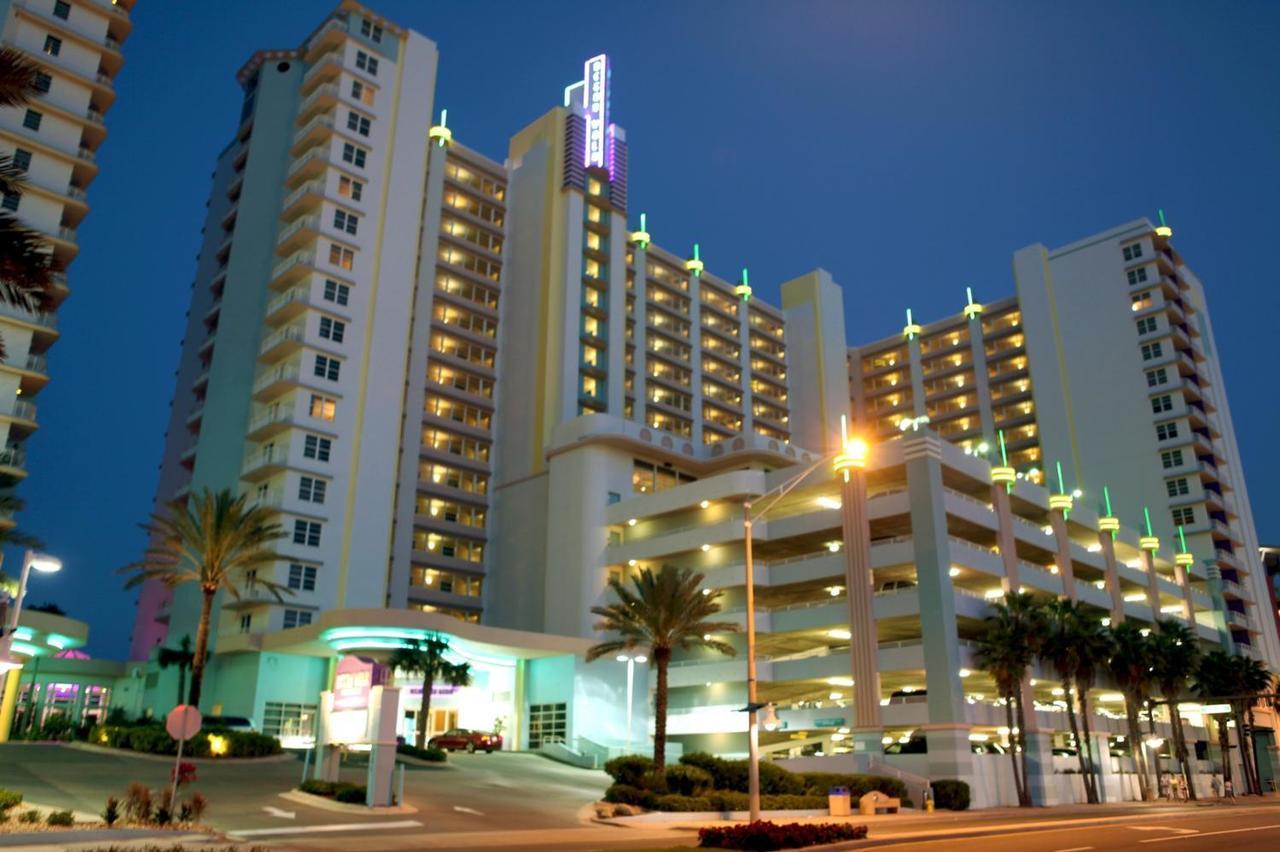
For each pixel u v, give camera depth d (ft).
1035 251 421.18
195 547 190.39
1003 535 234.99
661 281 394.52
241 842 82.23
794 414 432.66
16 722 252.62
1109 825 120.47
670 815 129.90
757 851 85.76
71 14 242.78
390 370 285.02
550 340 329.72
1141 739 249.96
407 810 113.29
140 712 259.39
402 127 310.24
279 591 243.60
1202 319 416.05
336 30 304.71
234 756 163.02
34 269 81.66
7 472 203.62
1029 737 213.66
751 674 103.76
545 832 105.91
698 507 264.93
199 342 320.09
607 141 369.30
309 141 298.76
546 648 225.97
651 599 163.12
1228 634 343.05
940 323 457.27
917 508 215.72
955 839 96.32
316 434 264.72
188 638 236.63
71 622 215.31
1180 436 362.74
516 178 371.56
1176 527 357.00
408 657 202.49
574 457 292.61
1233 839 92.02
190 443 307.78
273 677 230.27
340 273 281.33
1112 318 390.83
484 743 212.84
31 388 220.43
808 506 252.42
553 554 287.48
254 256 298.15
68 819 84.89
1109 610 274.16
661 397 377.30
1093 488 377.91
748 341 425.28
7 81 82.43
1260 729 340.80
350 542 261.85
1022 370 419.95
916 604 209.46
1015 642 200.23
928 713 200.13
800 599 248.32
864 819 145.59
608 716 231.71
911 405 453.58
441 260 338.54
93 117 238.07
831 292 454.81
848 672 215.31
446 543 311.06
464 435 325.83
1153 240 392.47
